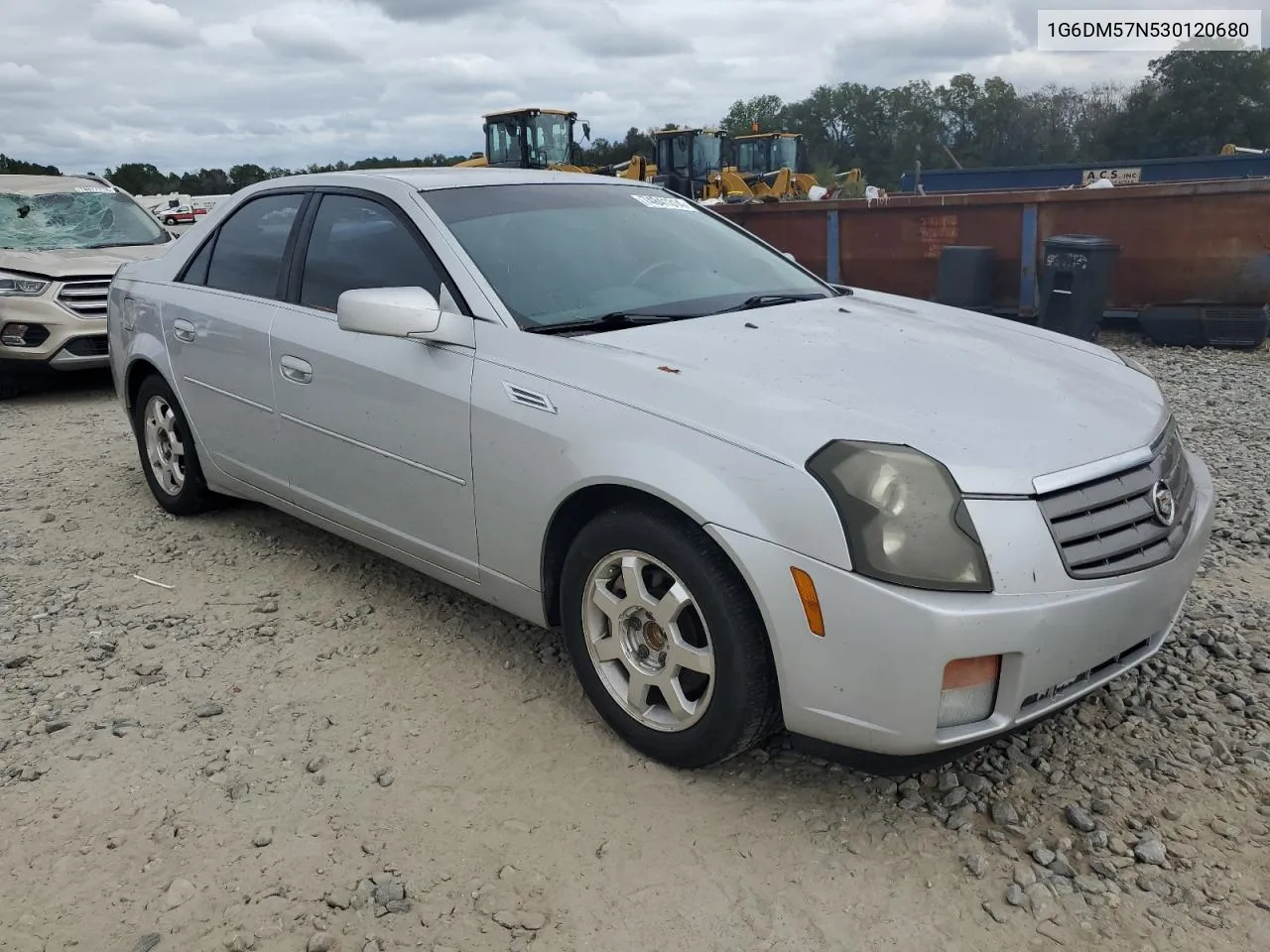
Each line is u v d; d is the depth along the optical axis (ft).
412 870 8.27
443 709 10.69
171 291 15.26
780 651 8.19
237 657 11.87
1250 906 7.72
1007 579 7.77
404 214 11.94
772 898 7.90
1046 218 34.01
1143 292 33.35
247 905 7.91
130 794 9.29
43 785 9.43
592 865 8.30
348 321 10.42
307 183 13.62
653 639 9.33
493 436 10.16
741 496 8.24
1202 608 12.59
